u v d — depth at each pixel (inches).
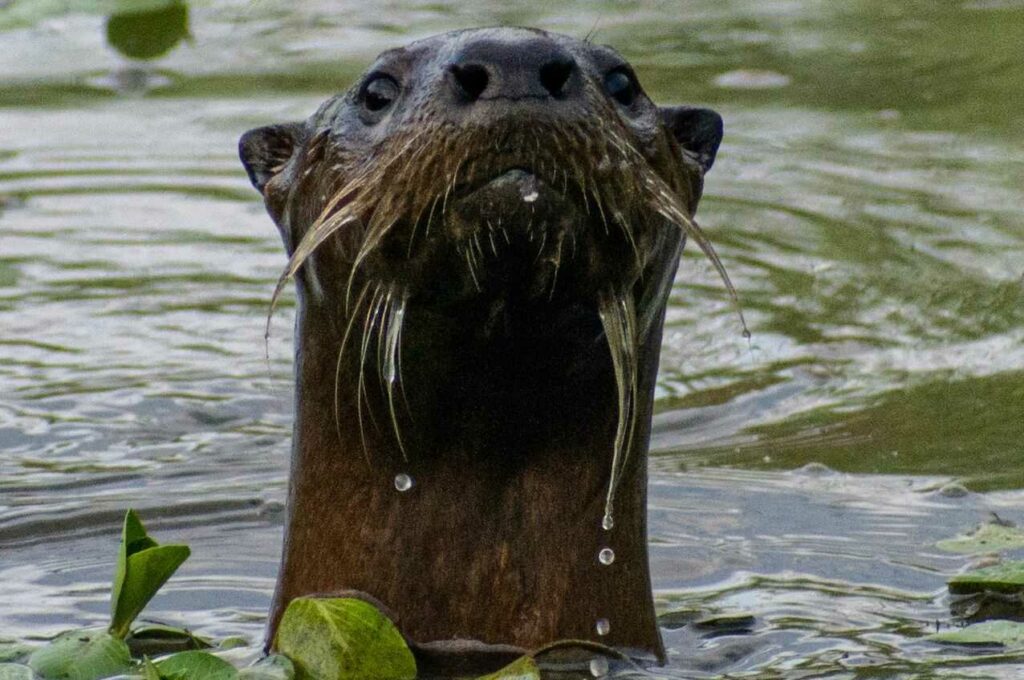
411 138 354.0
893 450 594.9
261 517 534.9
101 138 901.2
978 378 659.4
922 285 746.8
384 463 406.9
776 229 805.9
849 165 872.9
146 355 687.7
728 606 456.8
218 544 510.0
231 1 1125.1
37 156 878.4
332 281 394.3
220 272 765.3
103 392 653.9
